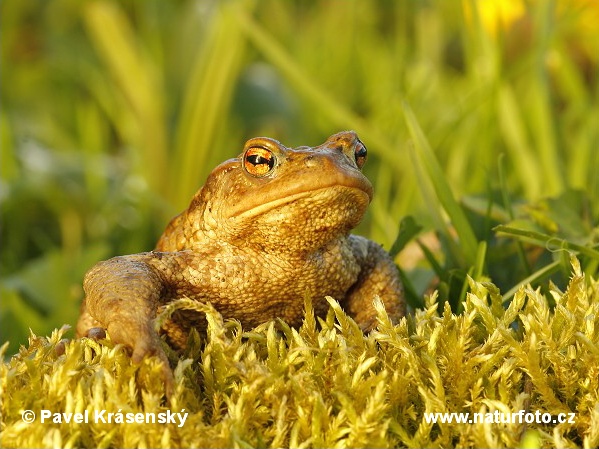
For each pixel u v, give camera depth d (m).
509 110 9.08
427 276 6.33
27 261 10.01
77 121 13.36
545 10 8.75
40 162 10.57
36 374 4.06
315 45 14.30
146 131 11.05
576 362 4.20
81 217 10.31
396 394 4.03
